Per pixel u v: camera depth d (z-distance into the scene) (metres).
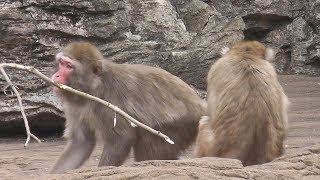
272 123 9.48
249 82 9.62
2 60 17.72
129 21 19.17
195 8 21.58
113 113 10.48
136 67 11.16
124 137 10.52
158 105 10.88
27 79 17.50
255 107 9.48
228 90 9.67
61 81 10.48
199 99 11.48
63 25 18.11
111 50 18.47
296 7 33.75
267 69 9.86
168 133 10.95
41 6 17.92
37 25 17.86
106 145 10.65
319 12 33.03
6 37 17.66
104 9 18.61
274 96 9.62
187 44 19.72
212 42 19.77
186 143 11.26
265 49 10.34
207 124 10.01
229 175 8.38
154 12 19.84
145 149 10.89
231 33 20.23
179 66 18.97
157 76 11.14
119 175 8.02
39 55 17.92
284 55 33.97
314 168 9.38
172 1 21.73
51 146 16.19
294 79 31.27
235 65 9.86
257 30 34.28
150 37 19.61
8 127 17.91
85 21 18.48
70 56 10.57
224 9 31.98
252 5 33.44
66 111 10.97
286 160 9.50
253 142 9.51
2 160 13.19
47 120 17.69
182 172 8.21
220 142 9.57
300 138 15.65
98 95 10.58
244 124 9.47
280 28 34.06
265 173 8.58
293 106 22.91
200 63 19.20
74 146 11.05
